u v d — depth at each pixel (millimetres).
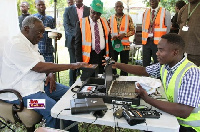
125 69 1914
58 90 2129
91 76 1918
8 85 1843
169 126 1195
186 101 1259
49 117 1786
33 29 1826
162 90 1723
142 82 1538
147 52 3754
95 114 1312
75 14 3408
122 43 3699
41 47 3416
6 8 2137
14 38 1831
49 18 3508
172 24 3693
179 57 1394
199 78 1289
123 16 3717
